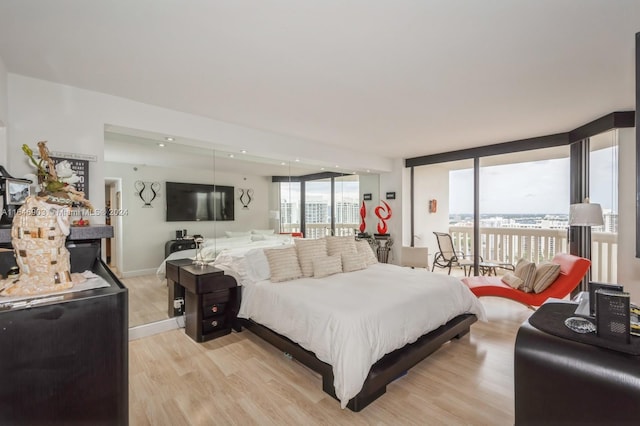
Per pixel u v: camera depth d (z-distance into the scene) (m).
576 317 1.48
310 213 5.17
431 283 2.93
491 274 5.52
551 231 5.04
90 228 1.62
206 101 2.94
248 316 2.99
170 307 3.44
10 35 1.83
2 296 0.96
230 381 2.29
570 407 1.21
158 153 3.45
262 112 3.27
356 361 1.95
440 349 2.81
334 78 2.44
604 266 3.99
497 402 2.05
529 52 2.04
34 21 1.70
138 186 3.30
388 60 2.15
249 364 2.55
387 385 2.24
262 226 4.48
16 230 1.04
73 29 1.78
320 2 1.54
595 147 4.14
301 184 5.04
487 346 2.88
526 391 1.34
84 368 0.93
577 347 1.22
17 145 2.33
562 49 2.00
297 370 2.46
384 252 6.21
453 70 2.30
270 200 4.59
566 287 3.28
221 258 3.59
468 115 3.39
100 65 2.23
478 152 5.07
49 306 0.88
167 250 3.53
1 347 0.81
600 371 1.13
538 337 1.34
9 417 0.82
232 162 4.14
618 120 3.26
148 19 1.69
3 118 2.18
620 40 1.88
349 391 1.88
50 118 2.48
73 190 1.64
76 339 0.92
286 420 1.87
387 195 6.27
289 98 2.87
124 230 3.21
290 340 2.49
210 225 3.92
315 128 3.88
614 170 3.59
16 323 0.83
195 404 2.02
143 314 3.30
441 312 2.69
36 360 0.86
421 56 2.10
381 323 2.18
